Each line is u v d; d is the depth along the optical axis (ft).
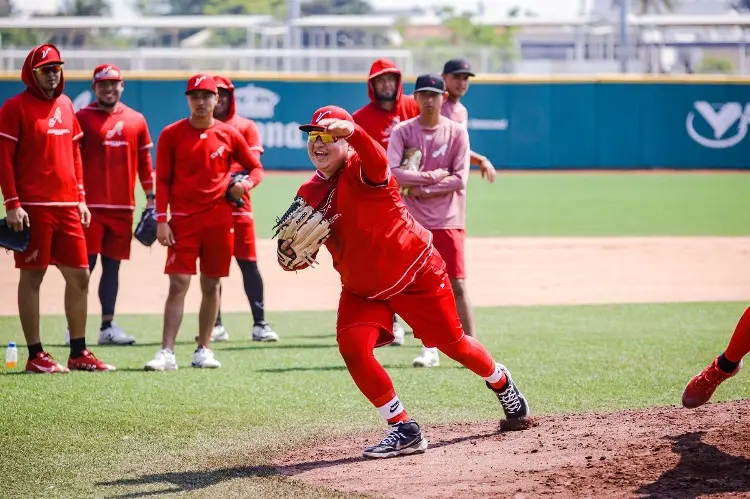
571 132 198.59
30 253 48.26
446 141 49.96
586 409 41.65
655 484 29.63
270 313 72.13
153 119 190.80
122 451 35.94
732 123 199.93
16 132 47.16
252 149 60.75
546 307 72.43
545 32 337.52
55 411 41.57
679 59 253.85
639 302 74.49
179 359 54.39
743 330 33.22
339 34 279.28
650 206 146.51
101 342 59.47
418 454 34.68
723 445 32.55
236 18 261.85
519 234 116.88
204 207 50.03
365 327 33.58
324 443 37.09
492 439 36.09
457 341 34.55
